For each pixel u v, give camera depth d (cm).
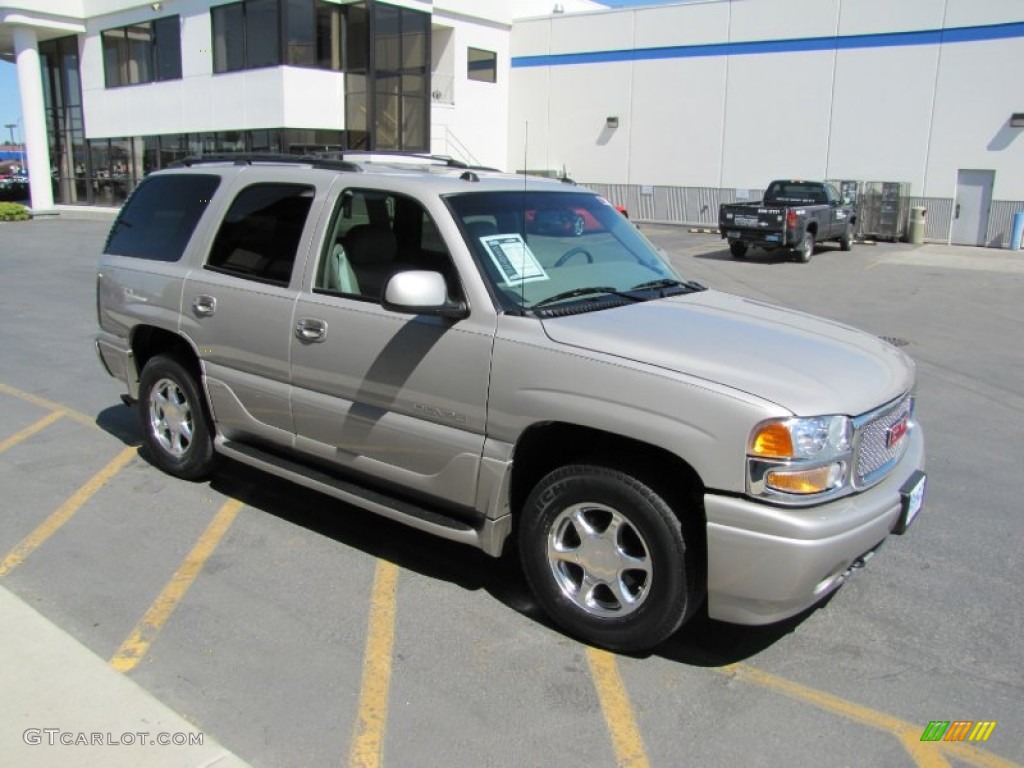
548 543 375
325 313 429
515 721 321
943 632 393
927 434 706
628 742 311
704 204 3034
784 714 331
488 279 384
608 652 369
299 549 460
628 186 3181
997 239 2516
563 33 3231
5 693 322
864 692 346
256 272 471
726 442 320
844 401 335
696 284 482
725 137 2945
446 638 376
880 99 2639
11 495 523
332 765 295
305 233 448
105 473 563
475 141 3303
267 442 482
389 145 2811
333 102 2723
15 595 398
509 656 364
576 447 383
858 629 394
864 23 2625
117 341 565
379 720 319
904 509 357
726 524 322
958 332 1186
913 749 312
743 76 2875
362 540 473
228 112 2770
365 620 390
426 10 2845
